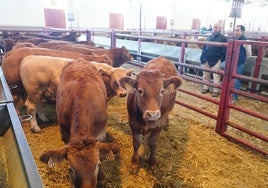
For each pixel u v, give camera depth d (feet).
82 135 5.80
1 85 6.05
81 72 8.20
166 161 9.54
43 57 10.79
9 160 3.55
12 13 45.83
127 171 8.78
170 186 8.22
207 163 9.59
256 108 17.08
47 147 10.02
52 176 8.21
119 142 10.75
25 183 2.72
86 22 56.59
